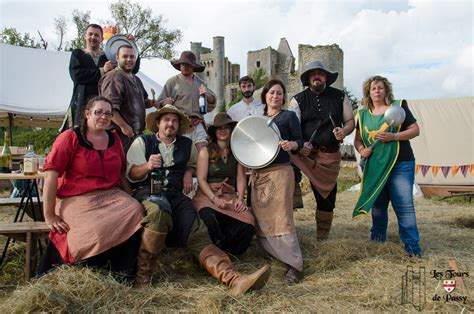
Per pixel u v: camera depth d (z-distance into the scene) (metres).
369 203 4.11
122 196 3.26
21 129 19.50
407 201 4.08
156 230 3.10
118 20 30.23
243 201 3.89
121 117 3.89
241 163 3.73
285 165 3.81
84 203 3.16
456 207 8.05
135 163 3.47
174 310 2.77
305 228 5.56
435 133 10.55
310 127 4.43
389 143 4.10
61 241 3.08
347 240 4.16
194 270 3.63
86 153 3.22
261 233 3.73
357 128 4.49
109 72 4.01
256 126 3.81
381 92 4.22
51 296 2.63
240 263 3.86
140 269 3.17
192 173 3.78
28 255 3.35
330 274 3.54
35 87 9.98
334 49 42.28
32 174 4.22
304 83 4.58
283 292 3.09
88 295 2.77
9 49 10.36
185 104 5.04
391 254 3.98
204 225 3.35
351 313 2.78
